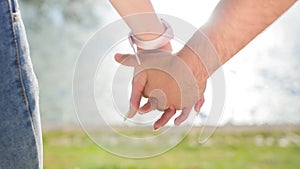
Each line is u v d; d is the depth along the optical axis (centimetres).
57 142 245
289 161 218
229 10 86
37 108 75
